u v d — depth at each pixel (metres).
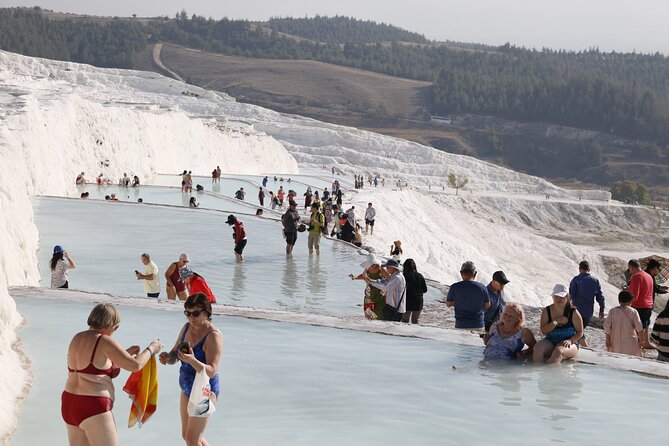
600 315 15.59
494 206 142.88
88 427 6.42
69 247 24.55
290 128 177.88
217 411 8.53
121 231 28.97
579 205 148.38
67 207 35.19
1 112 40.72
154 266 17.05
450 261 68.38
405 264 15.52
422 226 87.75
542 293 67.19
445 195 140.38
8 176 17.08
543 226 142.88
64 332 11.41
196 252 25.41
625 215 149.50
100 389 6.47
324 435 7.90
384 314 14.80
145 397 6.82
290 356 10.84
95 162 54.78
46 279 18.91
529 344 11.18
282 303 18.48
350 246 29.75
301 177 93.38
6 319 10.78
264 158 106.88
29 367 9.63
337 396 9.16
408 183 156.38
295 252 27.09
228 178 70.56
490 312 13.28
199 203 45.22
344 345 11.56
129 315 12.84
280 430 8.00
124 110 62.34
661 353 12.52
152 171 66.50
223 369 10.08
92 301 13.67
